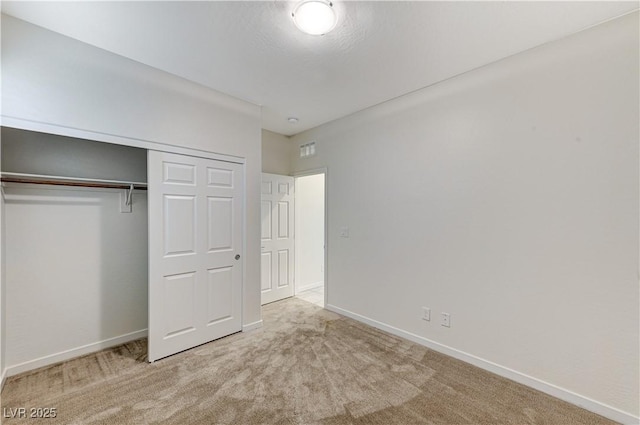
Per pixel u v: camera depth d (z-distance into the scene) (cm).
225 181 304
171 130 263
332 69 252
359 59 234
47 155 249
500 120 235
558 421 183
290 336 306
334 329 325
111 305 281
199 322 283
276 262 435
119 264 286
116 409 190
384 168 322
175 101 265
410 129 297
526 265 222
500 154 235
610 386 187
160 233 256
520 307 225
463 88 257
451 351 265
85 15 186
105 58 226
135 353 266
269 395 206
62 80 208
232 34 204
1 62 187
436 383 222
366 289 342
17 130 234
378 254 329
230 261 309
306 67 249
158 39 211
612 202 187
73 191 259
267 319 357
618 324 185
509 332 230
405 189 302
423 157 287
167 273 260
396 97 308
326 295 396
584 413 191
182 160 271
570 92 202
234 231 312
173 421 180
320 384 219
